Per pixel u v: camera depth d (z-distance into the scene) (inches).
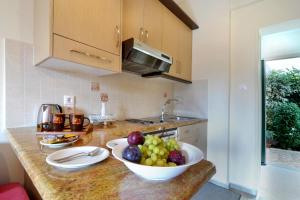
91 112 67.8
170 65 80.3
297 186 90.2
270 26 79.2
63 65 51.9
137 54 63.3
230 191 84.0
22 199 34.9
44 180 20.3
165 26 82.6
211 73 97.0
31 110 52.5
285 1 75.7
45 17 44.3
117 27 57.9
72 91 61.9
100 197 17.2
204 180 22.8
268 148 164.4
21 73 50.9
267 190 85.5
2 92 48.5
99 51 52.4
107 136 45.3
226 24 91.7
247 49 85.2
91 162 24.8
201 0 102.4
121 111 80.5
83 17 48.3
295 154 147.9
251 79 83.7
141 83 91.4
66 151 29.3
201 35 102.2
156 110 101.8
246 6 86.0
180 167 19.4
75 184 19.6
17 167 49.8
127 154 21.7
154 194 18.2
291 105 155.4
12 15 50.1
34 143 35.3
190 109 106.3
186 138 80.0
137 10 67.9
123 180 21.0
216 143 93.4
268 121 162.2
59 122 46.7
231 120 89.5
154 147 22.7
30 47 52.4
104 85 72.9
